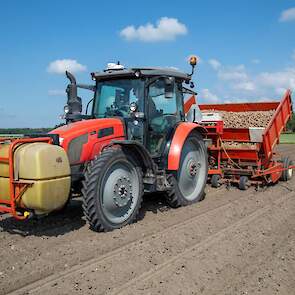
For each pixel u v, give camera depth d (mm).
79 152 5469
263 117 9344
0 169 4852
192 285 3752
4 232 5375
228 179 8641
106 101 6578
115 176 5414
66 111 6391
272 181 8664
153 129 6352
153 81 6281
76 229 5492
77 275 3943
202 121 8805
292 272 4078
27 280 3846
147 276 3924
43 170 4629
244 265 4242
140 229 5445
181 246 4754
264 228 5551
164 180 6375
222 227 5574
